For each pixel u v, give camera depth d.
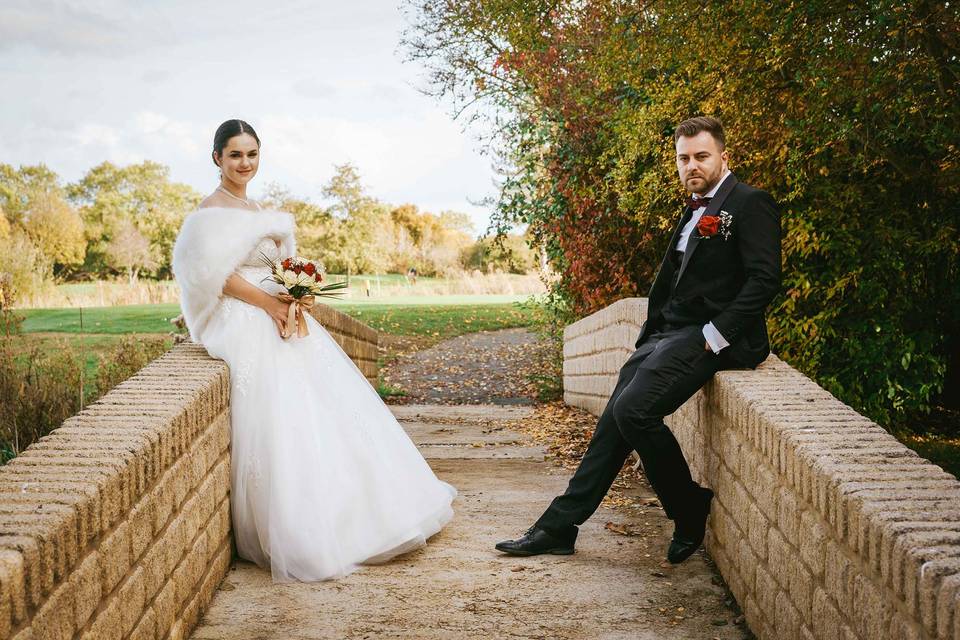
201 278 3.67
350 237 40.34
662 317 3.71
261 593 3.30
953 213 6.27
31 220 39.41
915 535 1.70
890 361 6.66
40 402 7.21
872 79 4.71
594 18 7.53
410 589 3.35
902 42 4.68
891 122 5.31
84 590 1.95
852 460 2.24
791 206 6.50
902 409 7.08
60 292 23.28
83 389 7.68
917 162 5.88
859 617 1.93
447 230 45.66
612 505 4.61
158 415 2.72
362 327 9.84
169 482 2.66
